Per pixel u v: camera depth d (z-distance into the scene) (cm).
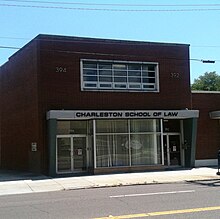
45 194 1527
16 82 2778
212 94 2791
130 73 2536
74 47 2400
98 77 2450
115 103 2464
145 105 2536
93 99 2416
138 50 2553
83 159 2452
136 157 2462
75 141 2442
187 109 2623
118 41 2506
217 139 2780
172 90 2616
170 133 2672
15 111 2802
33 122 2425
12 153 2873
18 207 1164
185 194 1339
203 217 915
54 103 2333
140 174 2222
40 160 2319
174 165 2661
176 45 2655
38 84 2322
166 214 962
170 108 2597
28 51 2522
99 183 1838
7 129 2992
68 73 2373
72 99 2367
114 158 2408
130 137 2459
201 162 2720
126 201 1207
